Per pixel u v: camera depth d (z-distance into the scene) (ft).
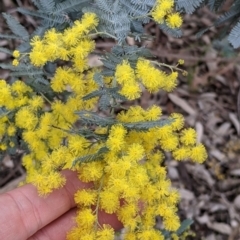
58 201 0.54
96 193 0.44
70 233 0.44
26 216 0.53
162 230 0.59
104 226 0.43
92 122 0.42
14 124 0.52
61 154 0.44
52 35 0.45
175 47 1.02
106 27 0.47
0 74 0.92
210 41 1.03
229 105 1.02
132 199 0.42
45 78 0.55
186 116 1.00
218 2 0.53
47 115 0.49
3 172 0.89
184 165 0.97
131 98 0.43
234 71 1.04
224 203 0.95
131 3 0.47
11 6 0.98
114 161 0.42
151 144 0.45
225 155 0.98
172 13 0.47
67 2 0.50
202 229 0.93
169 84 0.46
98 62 0.92
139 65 0.43
